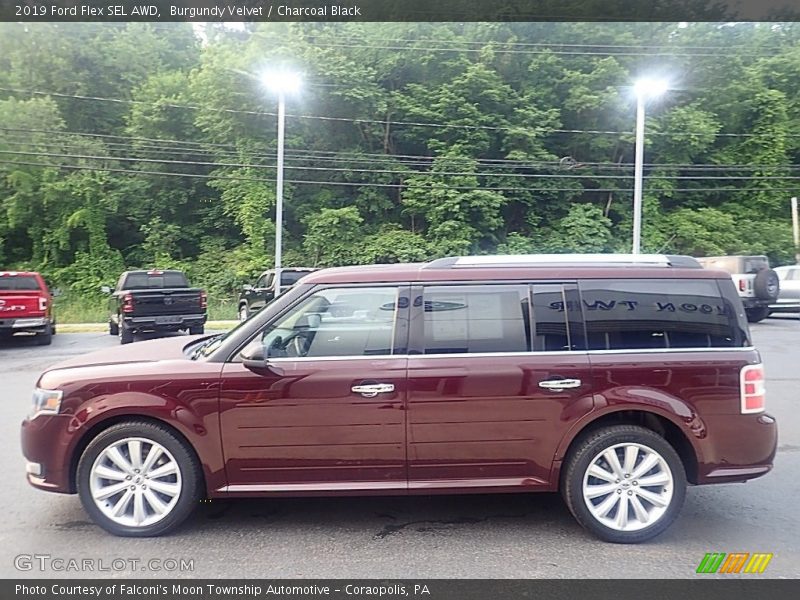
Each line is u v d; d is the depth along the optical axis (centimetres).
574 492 387
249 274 2727
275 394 381
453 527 409
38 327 1460
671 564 356
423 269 411
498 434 387
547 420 386
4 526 408
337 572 346
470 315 400
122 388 383
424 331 396
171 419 380
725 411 389
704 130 3008
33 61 3005
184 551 371
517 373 385
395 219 3009
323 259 2777
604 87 2986
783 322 1941
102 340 1628
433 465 390
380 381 383
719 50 3162
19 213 2772
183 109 3019
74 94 3047
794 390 855
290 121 2877
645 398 384
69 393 386
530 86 3039
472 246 2833
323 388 382
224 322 2166
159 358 421
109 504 391
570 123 3053
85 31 3117
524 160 2853
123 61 3184
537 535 396
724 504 452
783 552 372
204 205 3109
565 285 405
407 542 385
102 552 370
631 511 388
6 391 891
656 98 3052
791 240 3097
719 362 391
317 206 2939
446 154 2861
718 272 413
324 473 389
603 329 398
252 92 2819
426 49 2959
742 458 392
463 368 385
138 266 2889
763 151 3228
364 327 400
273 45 2894
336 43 2970
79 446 391
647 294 405
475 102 2964
